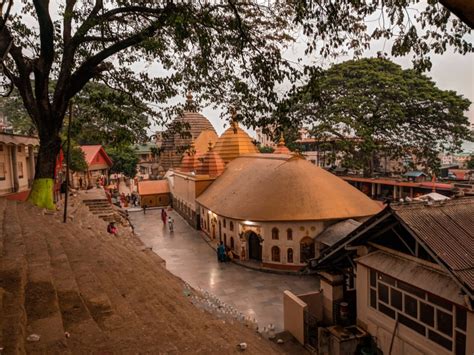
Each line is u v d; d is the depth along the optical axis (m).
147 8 9.56
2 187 18.17
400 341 9.34
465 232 8.24
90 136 12.52
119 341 4.21
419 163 44.12
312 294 13.47
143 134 12.28
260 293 20.61
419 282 8.52
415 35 7.38
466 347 7.53
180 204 46.88
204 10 8.44
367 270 10.55
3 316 3.96
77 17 10.98
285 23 9.09
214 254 28.70
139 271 8.38
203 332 5.58
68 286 5.61
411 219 8.58
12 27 10.45
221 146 46.75
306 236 24.06
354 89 39.31
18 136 19.61
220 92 11.30
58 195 23.45
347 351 10.48
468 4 2.51
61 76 11.24
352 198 26.52
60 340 3.81
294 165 27.86
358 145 37.94
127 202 53.66
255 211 25.30
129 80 11.59
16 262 6.03
